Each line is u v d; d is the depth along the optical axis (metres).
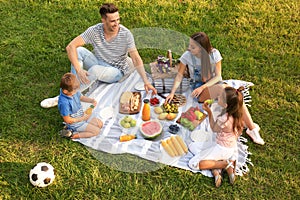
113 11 4.30
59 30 5.68
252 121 4.26
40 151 4.10
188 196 3.70
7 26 5.71
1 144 4.14
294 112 4.54
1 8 6.05
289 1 6.20
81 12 5.99
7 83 4.83
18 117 4.45
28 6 6.10
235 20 5.85
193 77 4.54
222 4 6.15
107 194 3.72
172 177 3.84
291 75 5.02
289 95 4.73
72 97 4.05
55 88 4.80
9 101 4.62
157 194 3.71
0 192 3.71
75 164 3.97
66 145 4.13
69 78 3.91
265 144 4.19
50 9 6.05
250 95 4.73
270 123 4.41
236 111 3.71
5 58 5.18
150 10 6.03
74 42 4.59
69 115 4.09
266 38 5.57
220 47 5.43
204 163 3.81
